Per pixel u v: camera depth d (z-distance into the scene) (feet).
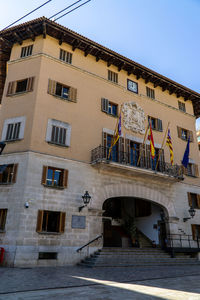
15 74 58.95
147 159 64.90
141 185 61.57
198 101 85.92
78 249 47.47
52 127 53.72
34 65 57.98
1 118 54.90
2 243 42.75
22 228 43.06
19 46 62.59
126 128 65.10
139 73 72.90
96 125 60.49
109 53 66.49
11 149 50.47
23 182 46.21
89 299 20.90
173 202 65.82
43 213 46.65
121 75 71.31
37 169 48.37
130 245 66.69
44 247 44.39
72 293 23.02
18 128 52.54
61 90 59.47
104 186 55.88
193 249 60.85
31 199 45.60
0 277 29.96
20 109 54.19
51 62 59.26
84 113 59.62
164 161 68.80
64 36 61.41
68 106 57.77
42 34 61.36
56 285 26.35
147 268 44.45
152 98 74.59
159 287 26.91
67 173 51.80
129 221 70.28
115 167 55.72
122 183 58.65
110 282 29.27
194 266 52.08
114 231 70.18
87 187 53.52
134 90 72.18
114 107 67.00
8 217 44.39
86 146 56.95
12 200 45.47
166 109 77.30
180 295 22.98
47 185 48.06
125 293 23.50
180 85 78.54
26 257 41.88
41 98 54.29
